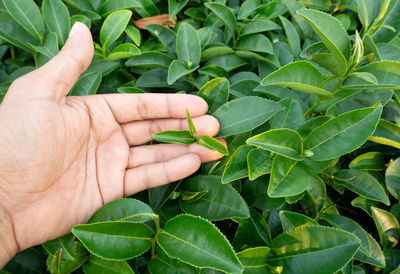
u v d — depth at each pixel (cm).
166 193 23
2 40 31
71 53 22
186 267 19
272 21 30
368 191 23
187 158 23
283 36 31
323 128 20
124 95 25
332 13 31
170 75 25
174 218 19
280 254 20
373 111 19
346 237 18
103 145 25
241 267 16
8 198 21
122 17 28
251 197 23
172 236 18
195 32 27
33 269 21
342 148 20
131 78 31
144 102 25
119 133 25
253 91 26
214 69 27
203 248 18
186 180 24
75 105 23
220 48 27
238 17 31
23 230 21
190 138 23
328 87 24
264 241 20
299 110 23
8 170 20
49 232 22
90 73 27
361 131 20
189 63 26
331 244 18
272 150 20
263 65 28
